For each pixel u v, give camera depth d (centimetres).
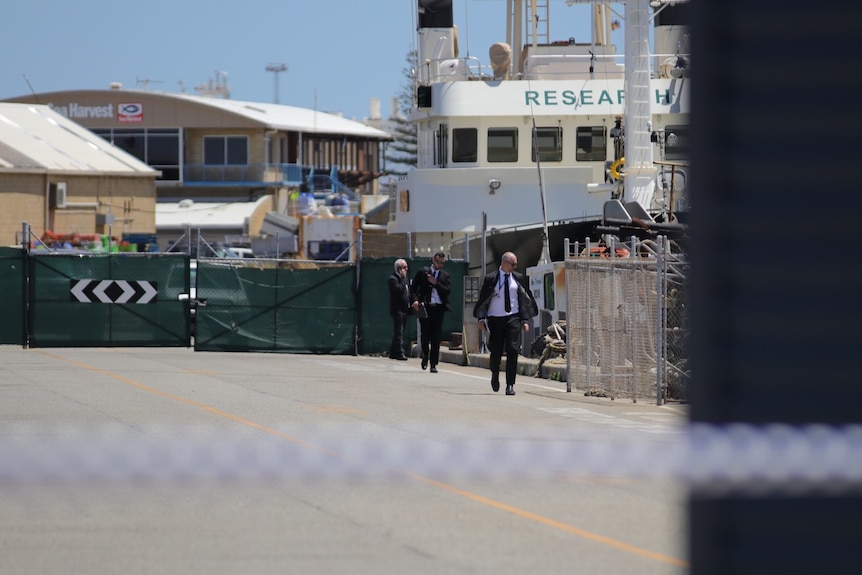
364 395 6750
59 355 9750
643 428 5306
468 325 10275
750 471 1448
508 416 5788
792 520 1468
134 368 8331
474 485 3659
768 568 1478
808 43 1338
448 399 6675
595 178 13775
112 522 3036
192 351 10881
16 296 10894
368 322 11119
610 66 14250
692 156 1404
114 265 11006
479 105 13688
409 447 4128
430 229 13850
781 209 1368
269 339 11031
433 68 14575
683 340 6694
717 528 1513
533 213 13750
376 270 11156
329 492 3500
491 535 2936
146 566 2569
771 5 1345
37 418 5238
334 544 2808
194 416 5409
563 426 5366
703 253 1415
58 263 10931
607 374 7081
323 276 11100
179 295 11100
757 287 1388
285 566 2581
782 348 1384
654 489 3625
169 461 2455
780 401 1394
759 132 1365
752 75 1359
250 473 3747
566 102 13688
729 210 1391
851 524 1438
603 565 2616
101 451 3519
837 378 1367
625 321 6906
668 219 10338
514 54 15138
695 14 1382
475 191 13775
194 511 3191
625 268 6925
